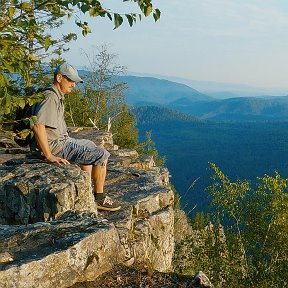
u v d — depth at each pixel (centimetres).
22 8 656
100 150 811
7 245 570
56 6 665
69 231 610
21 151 1267
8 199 735
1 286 487
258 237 1234
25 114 757
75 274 562
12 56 650
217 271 1127
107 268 616
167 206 1001
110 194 966
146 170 1224
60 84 765
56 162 775
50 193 697
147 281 609
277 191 1222
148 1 575
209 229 1229
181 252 1122
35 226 621
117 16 580
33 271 515
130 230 795
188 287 604
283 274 1155
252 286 1166
